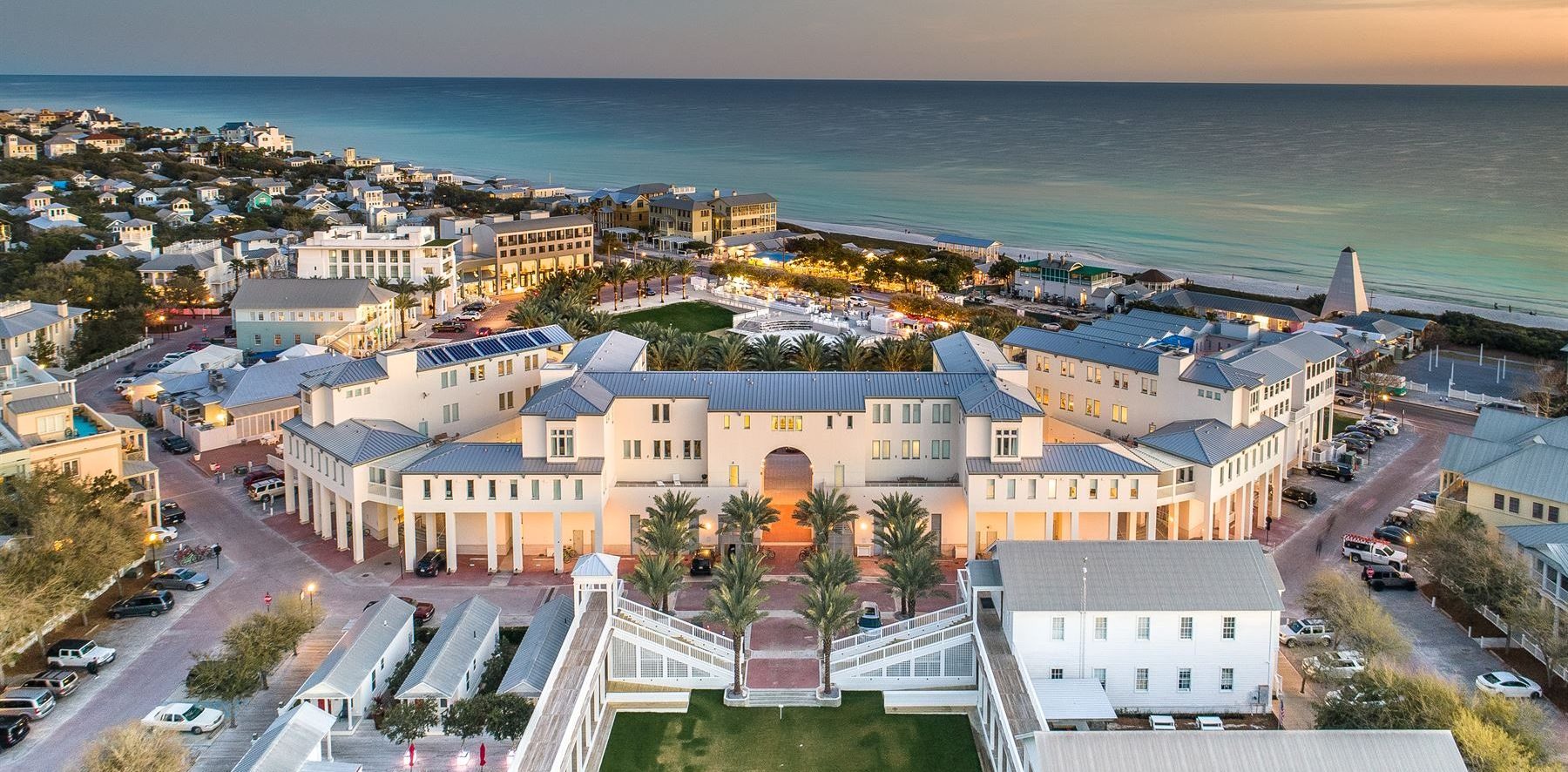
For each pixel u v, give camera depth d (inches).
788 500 4621.1
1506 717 2748.5
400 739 3006.9
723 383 4554.6
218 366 6850.4
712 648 3516.2
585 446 4212.6
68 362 7209.6
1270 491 4950.8
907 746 3058.6
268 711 3201.3
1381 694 2832.2
